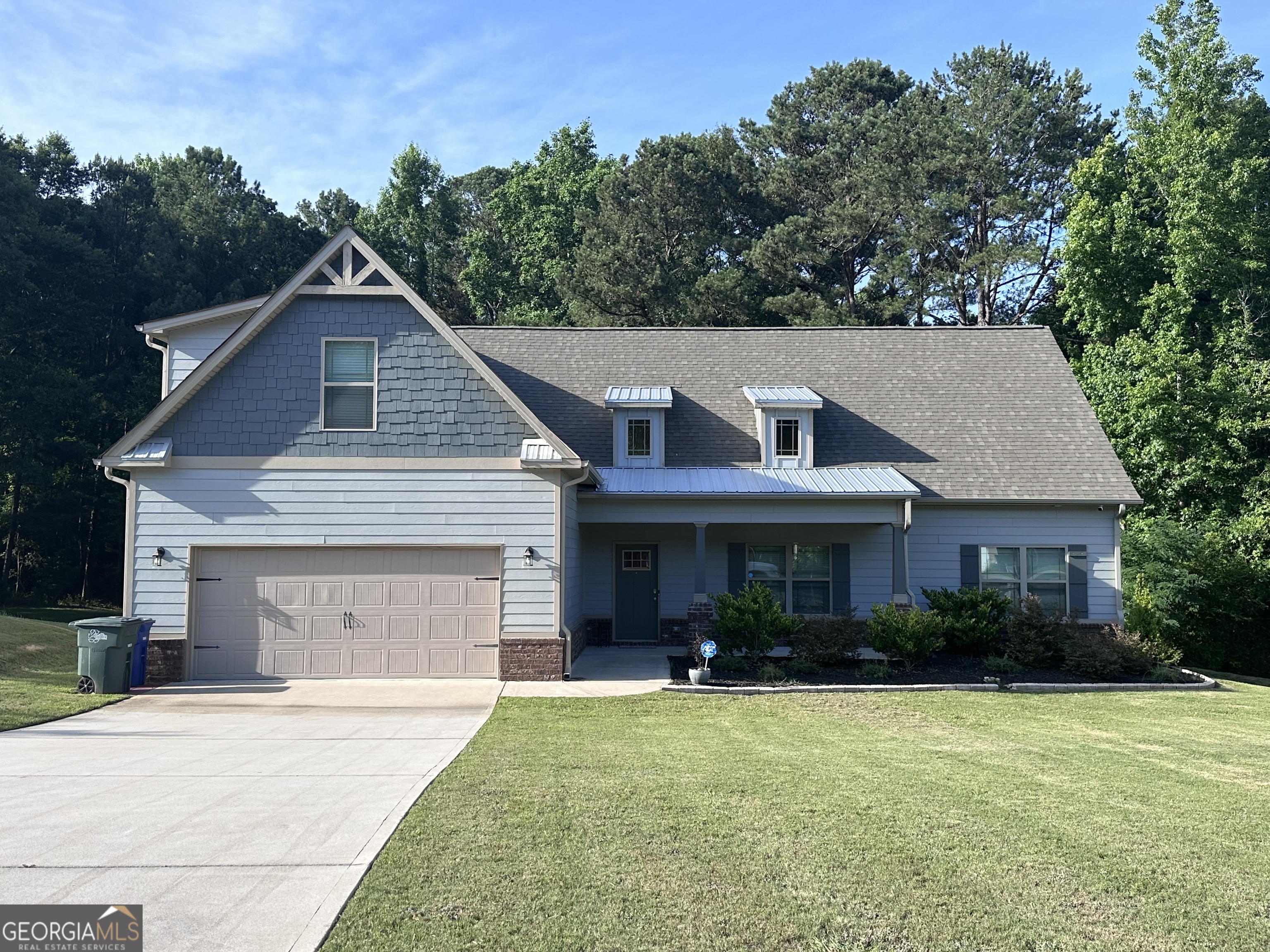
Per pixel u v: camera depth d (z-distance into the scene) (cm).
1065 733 1245
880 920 566
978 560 2127
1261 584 2672
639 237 4666
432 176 5988
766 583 2177
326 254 1706
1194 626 2606
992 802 828
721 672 1720
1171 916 579
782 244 4697
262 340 1706
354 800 814
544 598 1689
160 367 4369
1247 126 3272
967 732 1242
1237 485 2964
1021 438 2248
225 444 1692
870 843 700
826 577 2170
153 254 4459
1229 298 3231
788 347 2548
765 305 4584
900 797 838
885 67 5531
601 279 4600
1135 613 2042
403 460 1697
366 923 548
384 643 1692
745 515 1973
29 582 4462
